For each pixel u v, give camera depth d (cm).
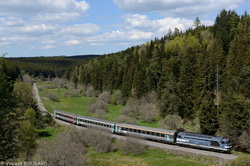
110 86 12531
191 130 6688
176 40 13425
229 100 5747
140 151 5019
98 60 19562
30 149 4334
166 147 5125
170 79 7756
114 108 10675
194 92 7606
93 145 5447
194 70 8088
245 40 8269
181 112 7606
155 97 9194
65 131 6638
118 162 4638
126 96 11206
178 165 4262
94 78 14300
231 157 4300
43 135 6400
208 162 4244
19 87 9325
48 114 7669
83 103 12294
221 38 9975
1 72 2323
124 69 12212
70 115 7981
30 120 5503
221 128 5659
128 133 6044
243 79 5750
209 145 4706
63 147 4316
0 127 2223
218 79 7669
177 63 9575
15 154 2327
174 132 5306
